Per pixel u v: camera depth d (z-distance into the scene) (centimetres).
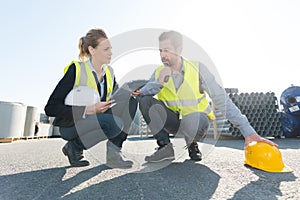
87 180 130
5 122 502
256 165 149
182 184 117
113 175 141
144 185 117
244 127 160
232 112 161
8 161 205
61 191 111
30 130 645
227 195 99
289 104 436
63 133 172
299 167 153
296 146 294
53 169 164
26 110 620
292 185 111
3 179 136
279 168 142
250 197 95
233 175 133
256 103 449
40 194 107
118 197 100
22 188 117
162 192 105
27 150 307
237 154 218
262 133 437
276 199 92
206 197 97
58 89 159
